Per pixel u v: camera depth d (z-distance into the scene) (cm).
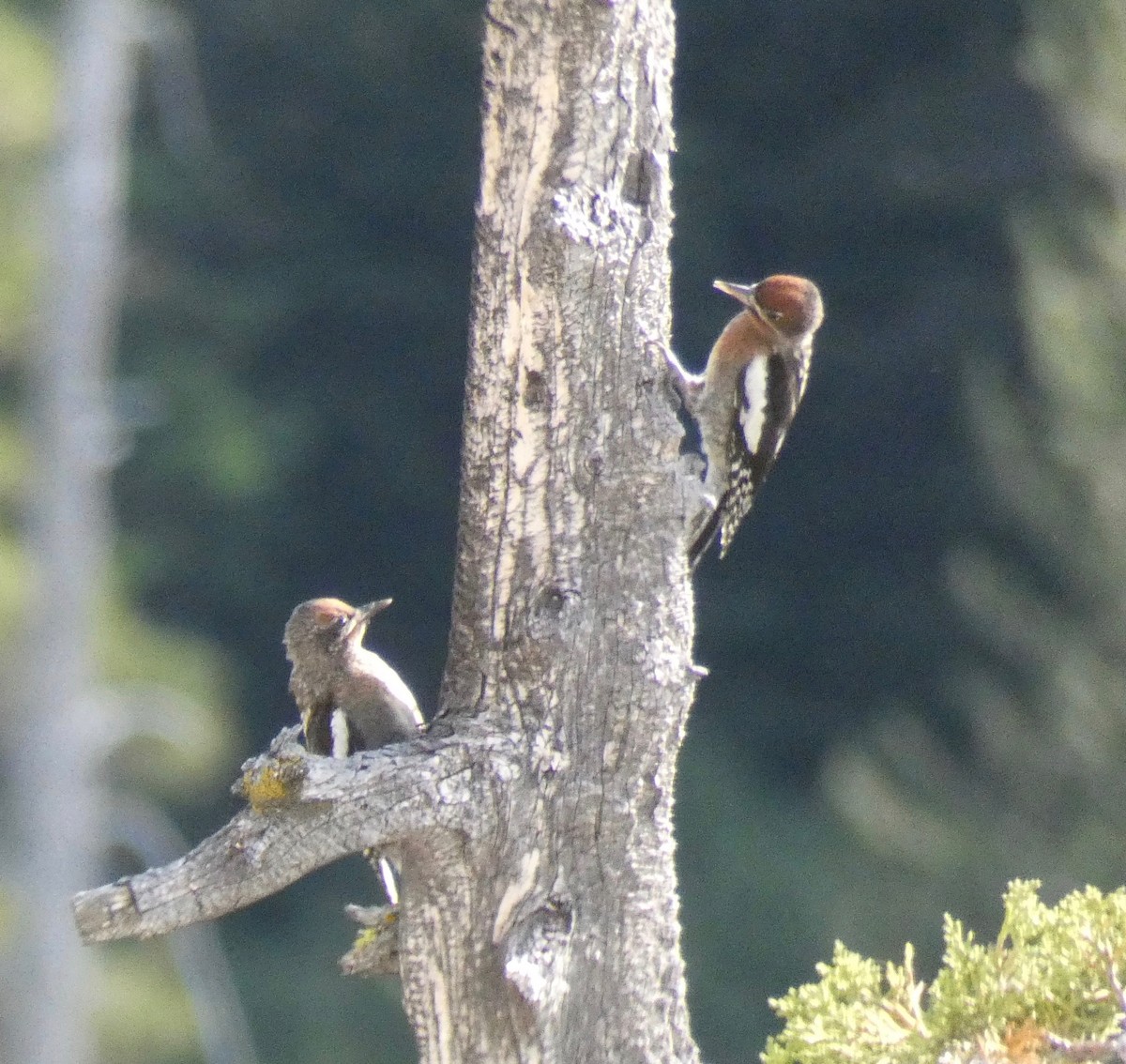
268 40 3186
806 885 2745
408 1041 2730
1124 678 2388
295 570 3156
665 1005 615
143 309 2967
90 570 2119
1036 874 2372
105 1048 2145
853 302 3125
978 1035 605
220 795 2841
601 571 605
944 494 3017
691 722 3047
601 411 603
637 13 603
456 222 3198
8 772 2120
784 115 3153
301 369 3186
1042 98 2834
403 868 593
